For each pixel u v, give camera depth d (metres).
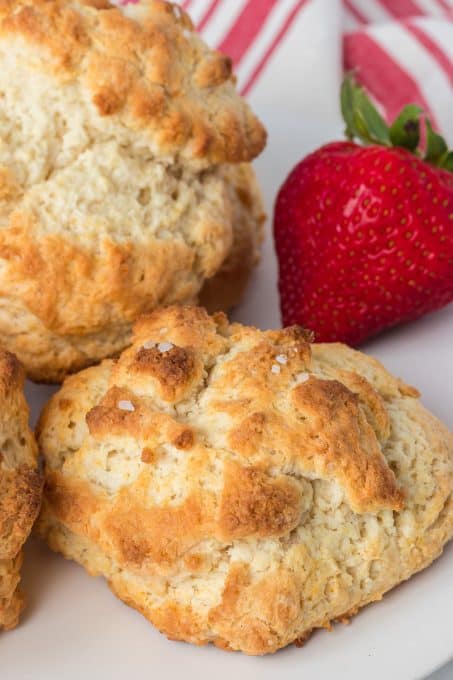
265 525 0.24
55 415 0.27
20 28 0.27
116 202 0.27
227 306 0.31
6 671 0.25
